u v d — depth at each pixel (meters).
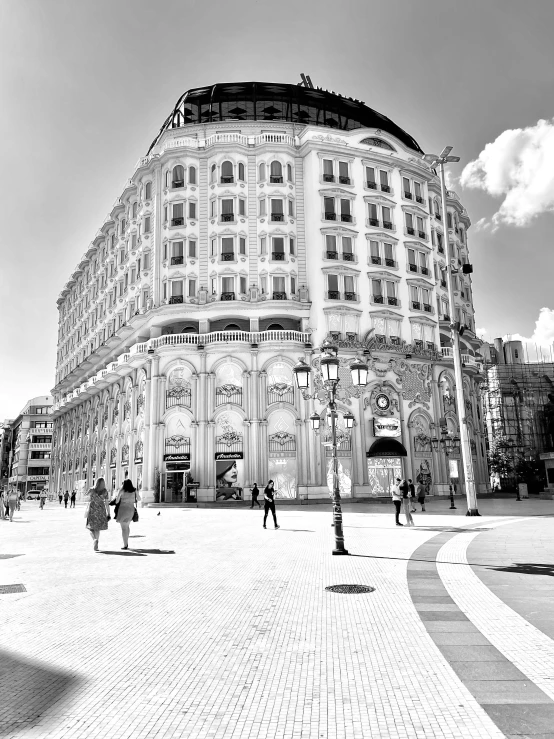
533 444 81.69
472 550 15.24
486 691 5.68
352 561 13.80
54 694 5.78
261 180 53.97
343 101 61.69
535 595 9.73
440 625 8.02
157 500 47.75
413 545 16.67
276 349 49.44
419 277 57.25
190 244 52.91
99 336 70.88
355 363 17.80
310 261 52.94
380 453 48.94
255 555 15.37
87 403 72.56
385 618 8.44
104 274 71.56
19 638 7.75
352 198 54.69
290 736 4.84
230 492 47.75
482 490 61.59
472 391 64.12
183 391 49.66
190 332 53.50
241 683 6.01
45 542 20.03
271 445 48.72
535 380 86.69
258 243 53.03
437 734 4.82
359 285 53.09
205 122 56.81
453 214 67.94
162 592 10.59
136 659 6.83
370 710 5.30
